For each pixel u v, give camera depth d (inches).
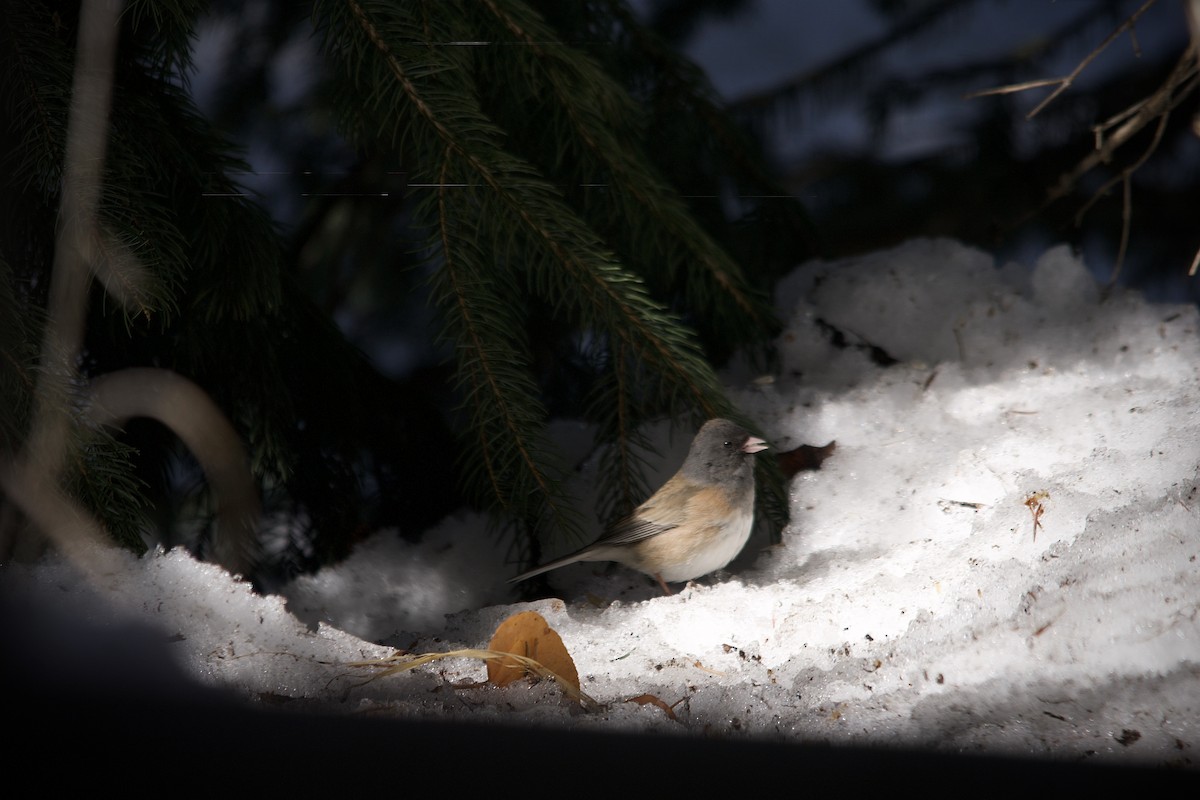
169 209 260.4
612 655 258.8
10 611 255.8
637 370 263.3
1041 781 228.7
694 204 268.7
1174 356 264.5
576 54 263.0
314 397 265.7
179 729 248.2
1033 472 261.7
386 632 264.2
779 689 255.4
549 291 262.1
